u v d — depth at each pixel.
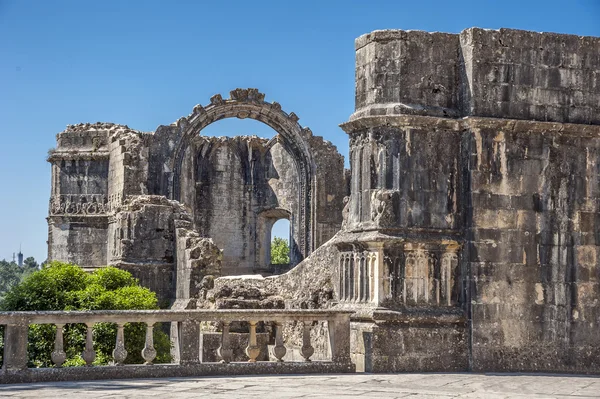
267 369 18.39
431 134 19.89
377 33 19.97
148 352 17.89
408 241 19.52
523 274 19.95
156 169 49.72
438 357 19.53
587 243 20.42
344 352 18.98
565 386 17.14
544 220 20.16
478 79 19.86
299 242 54.19
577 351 20.17
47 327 28.92
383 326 19.28
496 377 18.41
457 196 19.98
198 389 15.84
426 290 19.72
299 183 54.25
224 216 59.88
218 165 59.94
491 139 19.89
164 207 40.72
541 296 20.03
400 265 19.59
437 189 19.84
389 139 19.75
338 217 54.22
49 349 28.80
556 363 20.00
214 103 51.16
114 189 46.56
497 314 19.73
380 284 19.44
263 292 26.89
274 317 18.67
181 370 17.81
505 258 19.86
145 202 40.56
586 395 15.98
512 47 20.12
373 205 19.69
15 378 16.72
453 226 19.91
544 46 20.36
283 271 59.34
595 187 20.56
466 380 17.80
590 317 20.31
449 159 19.97
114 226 43.38
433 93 20.06
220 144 59.94
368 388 16.25
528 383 17.52
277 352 18.66
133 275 39.69
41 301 30.75
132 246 40.16
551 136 20.30
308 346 18.89
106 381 16.98
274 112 52.81
